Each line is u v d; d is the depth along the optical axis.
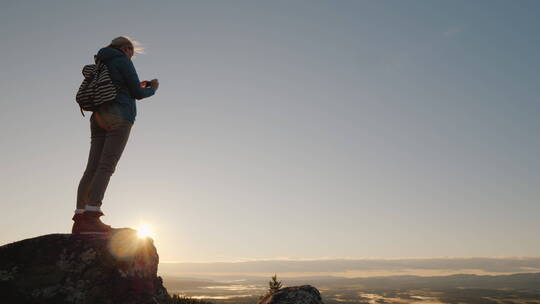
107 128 5.09
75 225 4.89
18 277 4.16
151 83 5.79
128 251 4.79
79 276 4.32
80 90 5.07
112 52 5.14
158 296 5.46
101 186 4.91
